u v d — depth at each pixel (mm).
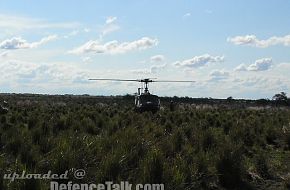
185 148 13477
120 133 14836
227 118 27547
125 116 26250
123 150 11375
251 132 19062
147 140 13438
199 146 14359
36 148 12180
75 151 10727
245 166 12195
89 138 13352
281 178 12039
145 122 21750
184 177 10086
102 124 21203
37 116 23594
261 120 26297
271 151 16781
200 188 10406
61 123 19016
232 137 17516
